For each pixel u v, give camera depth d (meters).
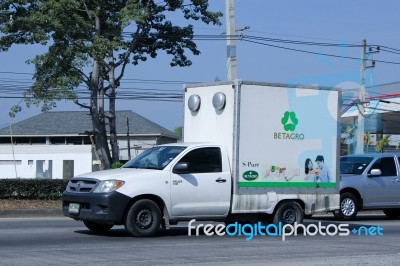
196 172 14.74
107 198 13.68
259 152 15.43
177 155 14.71
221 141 15.48
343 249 13.55
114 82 33.56
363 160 21.98
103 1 31.16
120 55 33.28
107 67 33.19
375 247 13.99
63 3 28.25
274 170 15.62
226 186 15.01
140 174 14.16
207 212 14.85
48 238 14.37
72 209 14.37
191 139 16.34
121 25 30.22
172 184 14.40
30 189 23.84
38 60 29.42
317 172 16.25
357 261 11.95
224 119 15.45
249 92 15.35
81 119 65.94
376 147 51.78
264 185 15.45
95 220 13.89
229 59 24.56
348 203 21.09
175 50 34.22
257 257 12.13
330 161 16.50
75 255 11.87
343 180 21.03
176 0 32.72
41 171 54.03
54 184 24.14
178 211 14.49
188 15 33.44
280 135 15.73
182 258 11.74
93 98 33.09
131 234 14.16
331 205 16.44
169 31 33.50
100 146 33.47
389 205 21.55
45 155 54.06
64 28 28.72
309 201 16.09
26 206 22.44
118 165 30.83
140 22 30.00
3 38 29.41
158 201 14.38
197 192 14.67
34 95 30.83
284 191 15.75
